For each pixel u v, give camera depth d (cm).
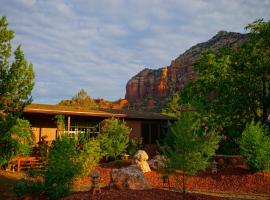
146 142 3272
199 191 1577
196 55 15475
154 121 3372
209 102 2794
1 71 1388
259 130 1877
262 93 2705
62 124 2564
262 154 1788
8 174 1922
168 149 1312
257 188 1614
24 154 2062
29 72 1450
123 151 2648
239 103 2631
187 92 2939
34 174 1301
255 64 2655
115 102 14875
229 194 1518
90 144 1886
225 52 2969
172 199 1173
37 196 1222
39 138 2636
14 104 1416
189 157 1252
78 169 1457
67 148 1423
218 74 2736
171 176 1839
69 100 6556
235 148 2478
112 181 1361
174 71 15950
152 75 18225
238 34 14750
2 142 1431
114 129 2448
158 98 15200
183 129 1262
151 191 1257
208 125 2361
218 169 2009
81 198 1095
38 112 2370
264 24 2711
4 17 1452
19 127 1998
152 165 2123
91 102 6569
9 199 1244
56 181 1252
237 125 2655
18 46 1444
